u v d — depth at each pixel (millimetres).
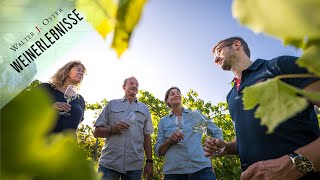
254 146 2316
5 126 122
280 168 1925
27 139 124
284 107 246
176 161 4566
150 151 4926
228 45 2900
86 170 132
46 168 126
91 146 10430
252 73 2492
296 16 204
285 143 2148
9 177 124
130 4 251
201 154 4578
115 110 4660
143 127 4789
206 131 4418
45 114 127
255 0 213
